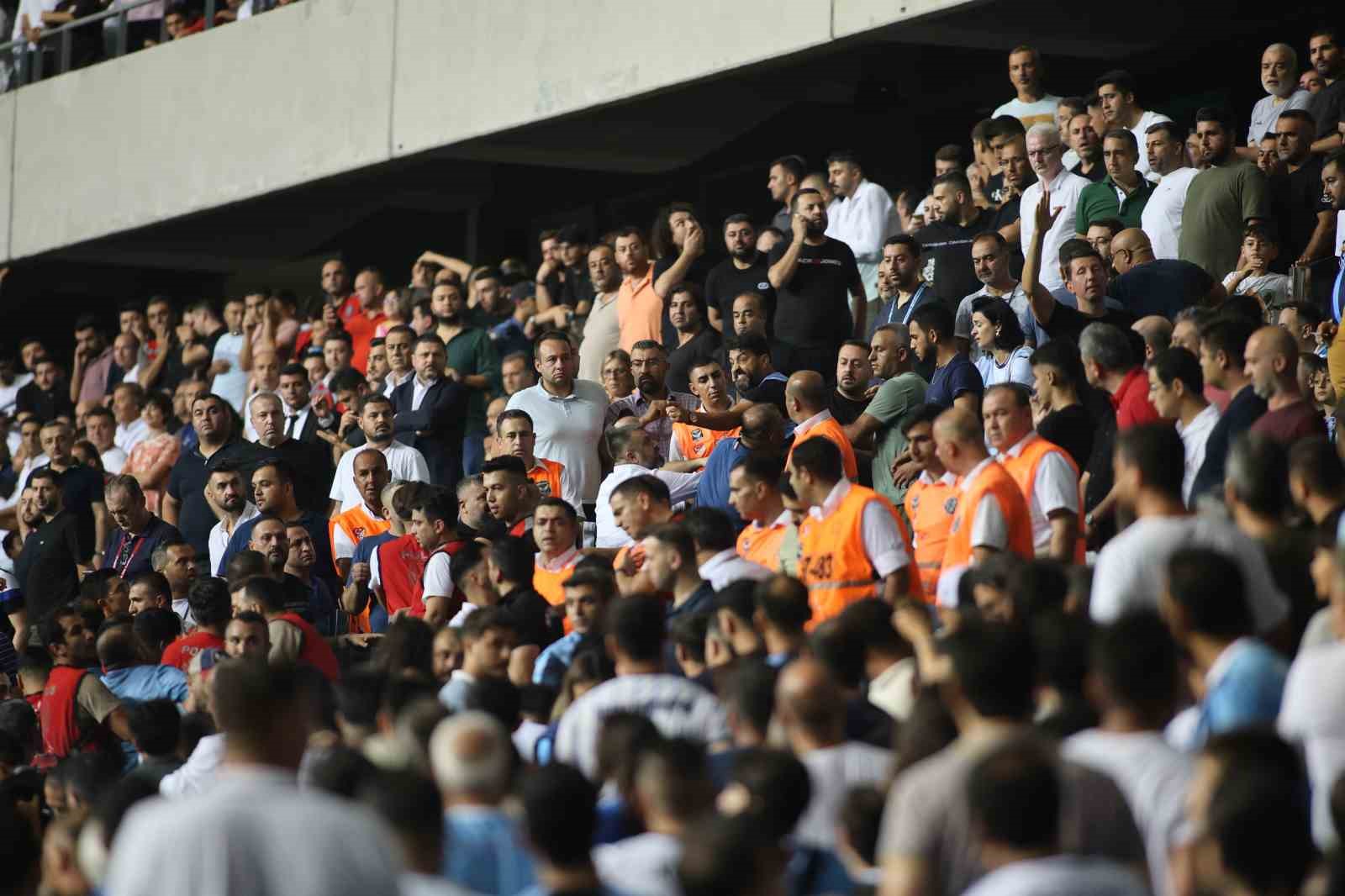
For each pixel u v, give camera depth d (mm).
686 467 40344
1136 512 27594
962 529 29312
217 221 77188
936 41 54000
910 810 16484
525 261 74062
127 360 68812
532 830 16266
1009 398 30094
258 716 16922
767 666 21266
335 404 52969
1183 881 16688
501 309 56562
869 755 19922
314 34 68250
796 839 19094
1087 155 45375
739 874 15086
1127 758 17766
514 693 24406
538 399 43969
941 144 60250
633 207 70312
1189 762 17781
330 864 14727
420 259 63031
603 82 59031
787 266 46438
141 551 46625
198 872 14602
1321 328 37219
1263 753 16078
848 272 46781
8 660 50281
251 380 61844
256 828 14766
